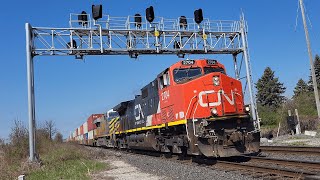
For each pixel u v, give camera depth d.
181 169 13.39
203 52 24.89
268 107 64.69
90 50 22.58
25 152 23.48
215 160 14.48
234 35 25.61
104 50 22.72
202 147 13.92
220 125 14.51
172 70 16.56
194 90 15.12
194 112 14.92
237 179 10.18
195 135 14.14
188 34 24.70
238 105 15.34
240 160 14.94
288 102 49.66
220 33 25.17
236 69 26.16
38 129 40.47
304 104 48.00
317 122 34.16
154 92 19.73
